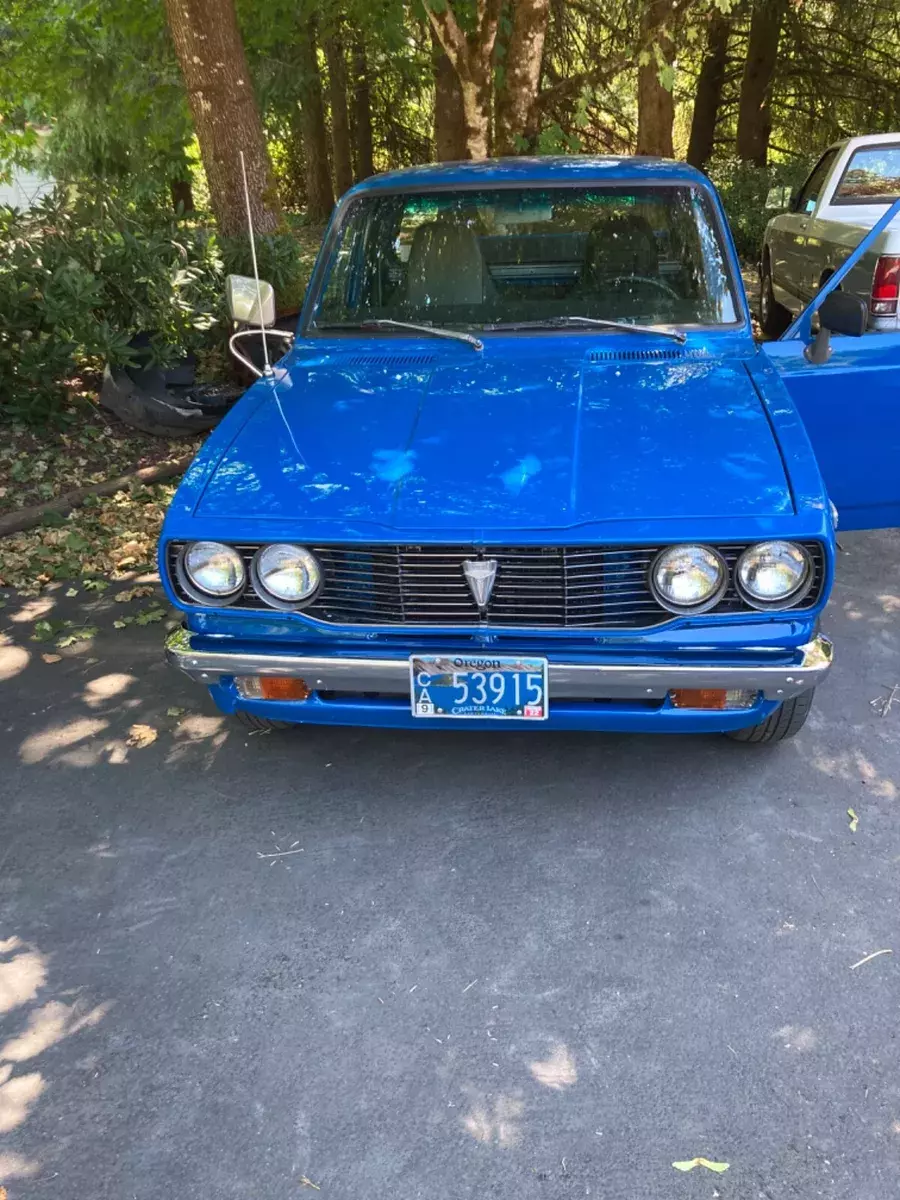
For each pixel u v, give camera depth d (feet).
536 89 27.04
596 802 11.21
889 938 9.23
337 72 63.26
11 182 50.21
